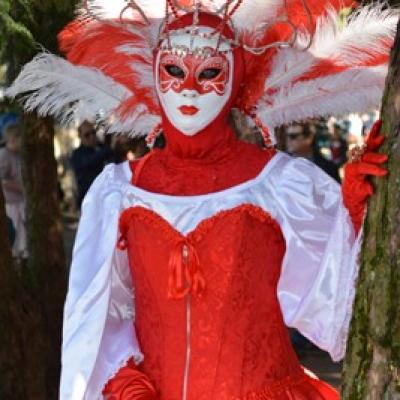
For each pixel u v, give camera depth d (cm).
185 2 375
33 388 560
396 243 266
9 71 538
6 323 549
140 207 352
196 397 345
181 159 357
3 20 502
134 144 786
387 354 266
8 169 964
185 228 345
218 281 344
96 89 391
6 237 554
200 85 348
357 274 301
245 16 366
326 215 353
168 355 350
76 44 385
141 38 378
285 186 354
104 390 359
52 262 693
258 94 377
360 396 275
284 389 350
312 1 372
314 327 352
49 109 408
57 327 677
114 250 364
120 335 366
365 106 385
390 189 270
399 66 268
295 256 353
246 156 360
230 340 344
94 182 375
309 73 378
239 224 345
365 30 368
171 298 346
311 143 898
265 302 350
